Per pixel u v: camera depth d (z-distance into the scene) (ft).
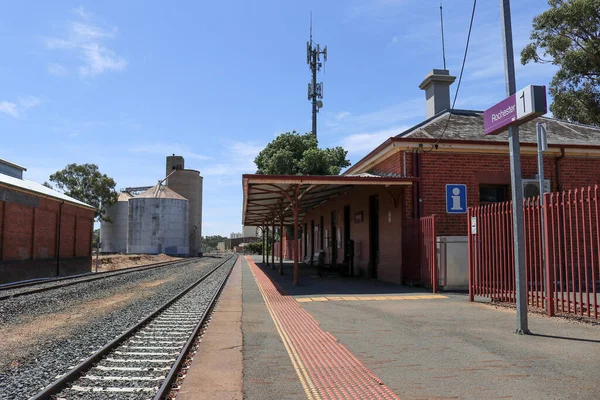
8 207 60.80
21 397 15.21
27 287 54.80
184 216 215.51
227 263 122.42
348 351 19.30
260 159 130.00
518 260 22.31
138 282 62.90
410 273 45.80
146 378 17.13
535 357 17.65
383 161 52.80
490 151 48.03
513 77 23.54
